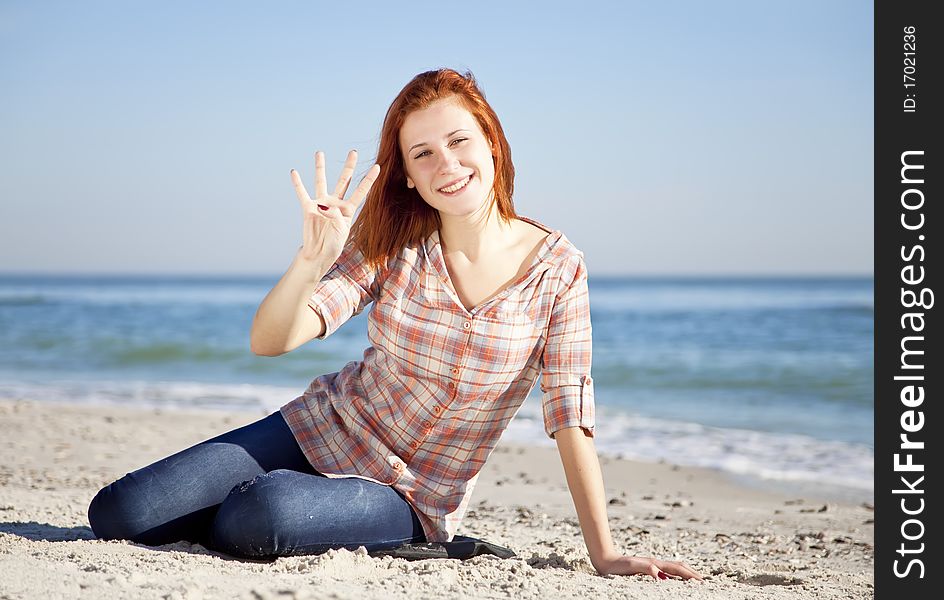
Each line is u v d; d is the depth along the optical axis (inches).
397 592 112.2
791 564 171.3
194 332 1127.0
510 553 147.3
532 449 366.3
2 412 443.2
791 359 765.3
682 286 4156.0
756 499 270.5
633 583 127.1
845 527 222.2
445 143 133.9
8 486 245.6
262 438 147.0
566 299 138.9
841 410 517.3
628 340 1002.7
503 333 135.3
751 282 5236.2
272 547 130.0
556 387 139.2
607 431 430.6
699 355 818.2
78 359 821.2
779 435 418.3
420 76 138.2
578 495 137.5
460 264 140.1
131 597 101.1
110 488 139.6
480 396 137.9
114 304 1948.8
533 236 142.6
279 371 744.3
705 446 383.9
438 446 142.9
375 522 137.8
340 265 142.9
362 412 144.9
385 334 140.3
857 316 1249.4
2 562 113.6
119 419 431.5
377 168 131.3
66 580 106.8
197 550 136.9
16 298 2417.6
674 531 215.6
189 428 408.2
